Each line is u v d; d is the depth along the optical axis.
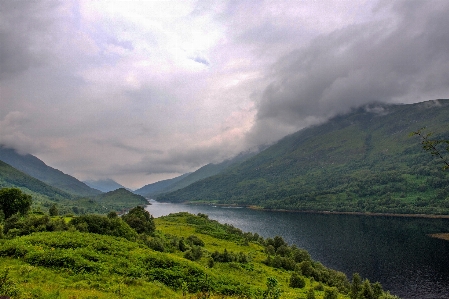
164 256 53.31
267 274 75.69
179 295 39.28
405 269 109.81
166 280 44.22
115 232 70.69
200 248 91.19
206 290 44.84
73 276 37.19
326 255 130.38
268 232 189.75
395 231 181.75
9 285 28.98
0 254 41.00
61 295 29.22
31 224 64.12
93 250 48.84
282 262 91.38
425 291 89.44
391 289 91.88
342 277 89.06
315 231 191.38
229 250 103.19
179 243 83.81
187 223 158.25
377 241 155.62
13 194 97.25
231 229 154.50
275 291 47.50
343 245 148.50
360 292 69.94
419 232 175.75
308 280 80.81
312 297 53.91
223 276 55.19
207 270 54.56
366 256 127.94
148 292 36.69
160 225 147.62
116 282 37.91
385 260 121.31
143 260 49.22
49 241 48.72
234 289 48.03
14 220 72.88
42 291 29.52
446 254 127.31
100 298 30.38
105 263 43.78
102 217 74.31
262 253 106.12
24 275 34.25
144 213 108.31
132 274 42.62
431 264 114.56
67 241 50.22
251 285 55.53
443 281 97.00
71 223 70.88
